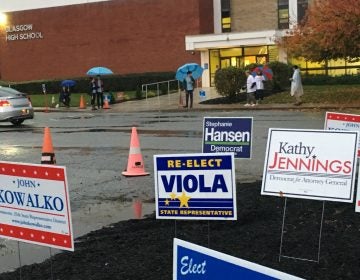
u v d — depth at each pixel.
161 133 15.98
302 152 4.65
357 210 4.67
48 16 51.09
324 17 23.75
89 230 6.14
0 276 4.63
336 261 4.54
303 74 39.59
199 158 4.23
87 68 49.91
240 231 5.50
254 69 27.88
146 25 47.12
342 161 4.50
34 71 52.31
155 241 5.32
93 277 4.40
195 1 45.12
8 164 3.95
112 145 13.75
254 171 9.37
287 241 5.07
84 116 25.70
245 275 2.04
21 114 20.45
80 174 9.78
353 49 23.89
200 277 2.16
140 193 8.10
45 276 4.52
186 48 44.16
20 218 3.97
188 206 4.31
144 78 42.19
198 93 36.34
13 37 52.91
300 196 4.64
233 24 47.50
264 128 16.16
